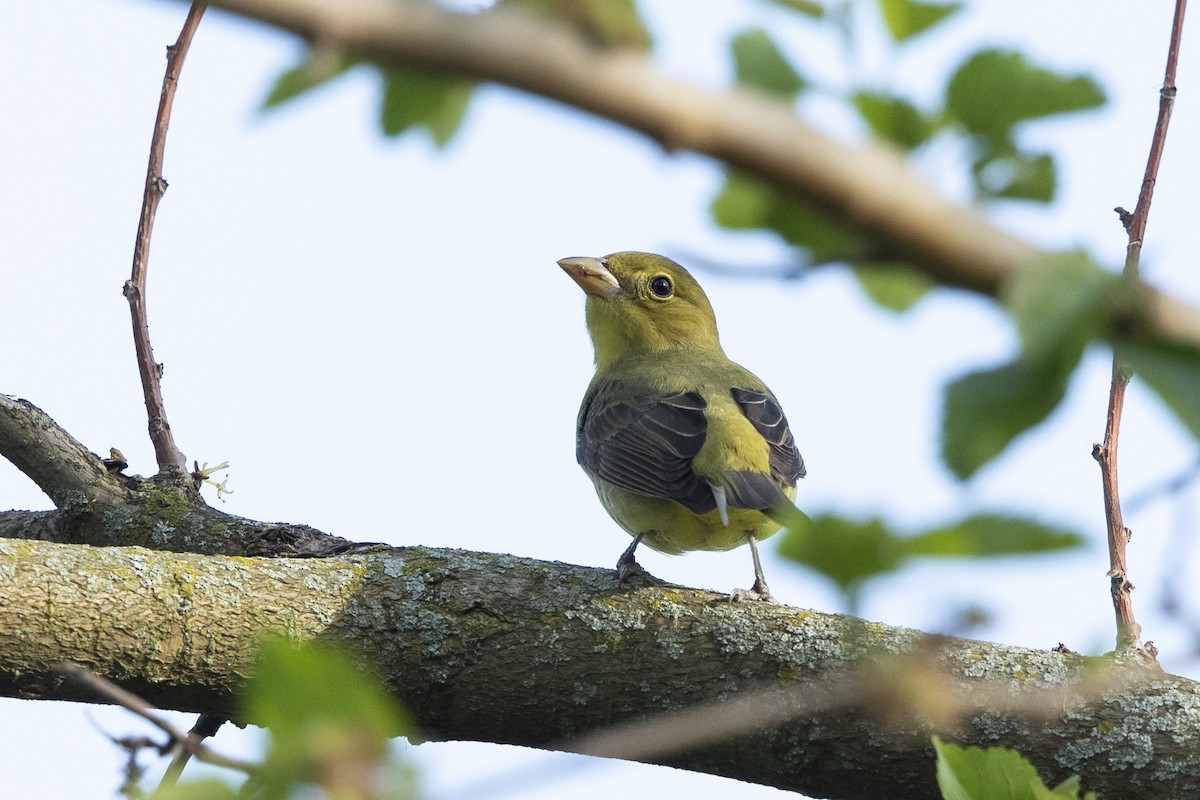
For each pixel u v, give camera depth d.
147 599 9.41
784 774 9.29
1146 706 8.73
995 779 5.57
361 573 10.00
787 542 3.88
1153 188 7.63
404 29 2.52
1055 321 2.93
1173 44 7.56
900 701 4.40
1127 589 8.96
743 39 3.53
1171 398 2.99
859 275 4.23
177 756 5.16
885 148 3.27
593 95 2.60
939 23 3.66
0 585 9.13
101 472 12.23
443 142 3.85
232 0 2.46
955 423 3.12
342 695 3.87
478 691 9.70
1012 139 3.68
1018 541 3.67
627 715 9.51
